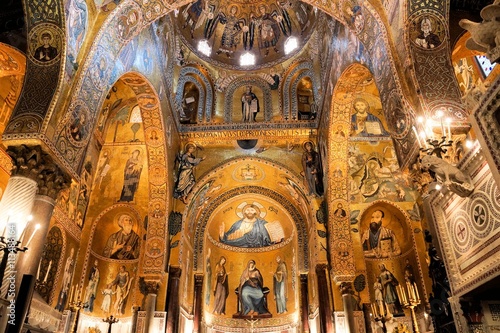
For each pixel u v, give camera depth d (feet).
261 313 62.34
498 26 15.10
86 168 54.08
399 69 24.80
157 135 50.60
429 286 47.96
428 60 23.73
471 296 19.35
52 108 25.76
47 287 44.70
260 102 62.90
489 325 18.93
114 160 57.06
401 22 24.72
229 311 62.69
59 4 27.35
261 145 59.11
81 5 29.60
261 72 64.39
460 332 19.47
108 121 57.98
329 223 51.57
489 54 15.42
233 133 59.21
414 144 22.65
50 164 25.52
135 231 55.47
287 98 61.67
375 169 54.44
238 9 66.44
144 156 57.26
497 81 14.51
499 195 16.33
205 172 57.57
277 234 66.18
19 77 42.14
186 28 62.90
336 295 49.98
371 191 53.57
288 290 62.39
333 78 46.42
